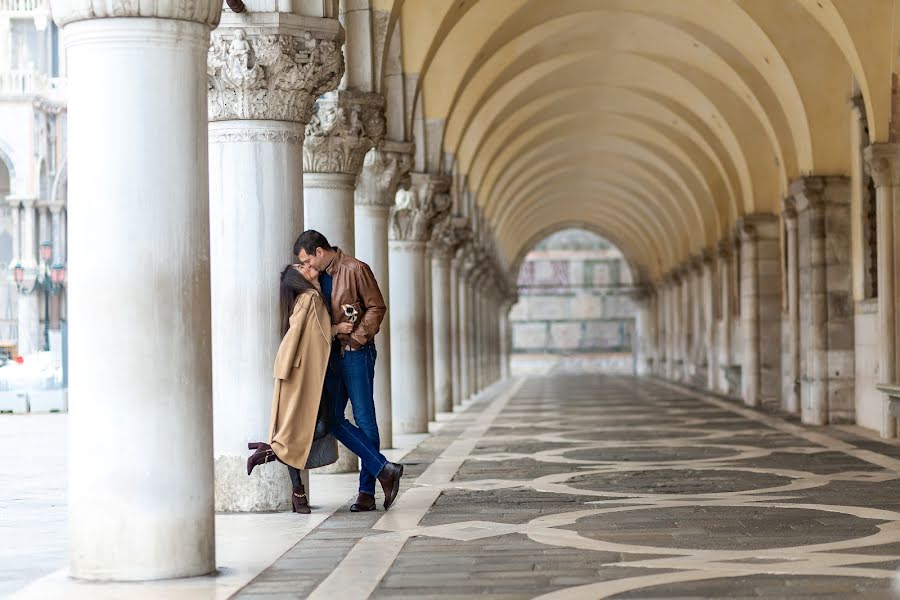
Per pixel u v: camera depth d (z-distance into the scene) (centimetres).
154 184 916
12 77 4156
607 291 9100
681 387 5184
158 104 920
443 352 3512
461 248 4184
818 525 1134
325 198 1777
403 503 1365
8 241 4247
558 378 7312
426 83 2811
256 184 1360
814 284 2675
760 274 3625
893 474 1611
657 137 4575
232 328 1359
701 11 2886
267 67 1325
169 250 917
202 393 930
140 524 907
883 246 2288
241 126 1355
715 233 4878
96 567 909
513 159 4697
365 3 1961
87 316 915
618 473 1655
